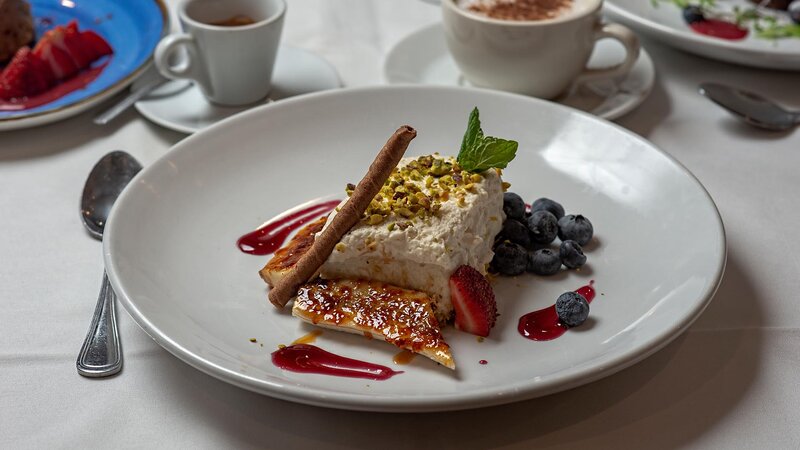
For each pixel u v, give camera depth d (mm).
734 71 687
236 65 613
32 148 600
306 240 501
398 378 430
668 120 634
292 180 554
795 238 529
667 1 754
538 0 643
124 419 422
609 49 693
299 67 675
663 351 454
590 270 494
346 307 459
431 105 587
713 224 481
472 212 476
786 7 742
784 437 416
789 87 667
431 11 770
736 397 433
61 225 538
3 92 629
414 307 456
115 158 576
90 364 442
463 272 461
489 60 622
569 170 556
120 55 680
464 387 423
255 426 420
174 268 483
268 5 647
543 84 630
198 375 443
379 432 416
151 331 420
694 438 415
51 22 727
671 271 475
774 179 579
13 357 450
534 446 411
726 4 754
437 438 413
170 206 514
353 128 581
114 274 448
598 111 618
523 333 457
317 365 437
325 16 757
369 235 468
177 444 413
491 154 488
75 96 618
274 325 461
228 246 509
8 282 495
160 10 704
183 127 601
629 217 520
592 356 435
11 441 412
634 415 424
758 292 490
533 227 504
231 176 544
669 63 697
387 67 658
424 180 494
